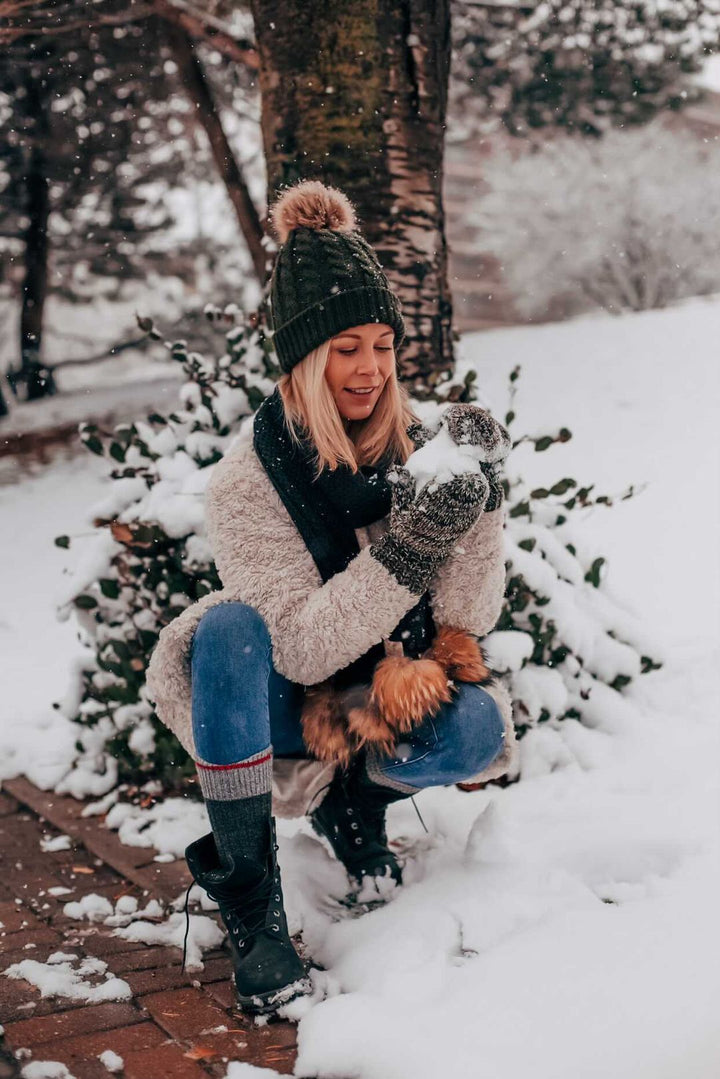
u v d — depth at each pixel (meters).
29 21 6.16
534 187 19.53
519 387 9.25
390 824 2.50
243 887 1.77
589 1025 1.54
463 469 1.72
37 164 13.16
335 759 1.93
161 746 2.91
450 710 1.92
